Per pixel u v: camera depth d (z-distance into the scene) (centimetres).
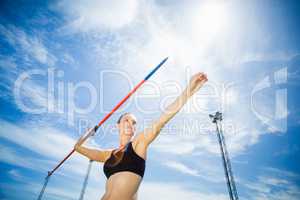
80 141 278
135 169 156
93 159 235
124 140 221
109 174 170
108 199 142
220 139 1504
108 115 335
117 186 147
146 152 174
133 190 150
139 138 174
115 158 178
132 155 165
